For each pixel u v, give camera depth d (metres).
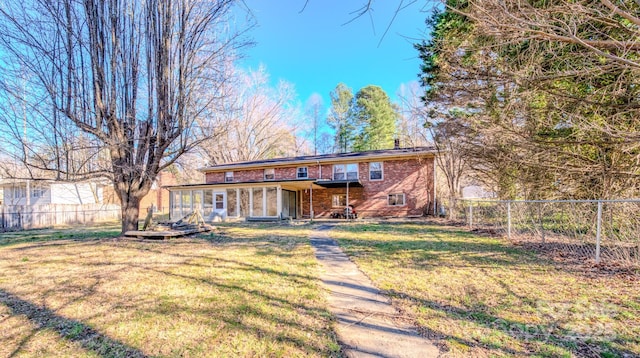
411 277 4.85
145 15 9.48
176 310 3.61
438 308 3.57
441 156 17.38
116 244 8.84
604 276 4.54
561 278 4.52
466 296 3.90
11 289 4.54
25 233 14.14
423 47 7.92
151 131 9.71
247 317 3.39
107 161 9.54
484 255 6.29
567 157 7.67
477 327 3.04
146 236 9.84
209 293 4.20
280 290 4.33
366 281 4.72
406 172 18.41
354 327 3.13
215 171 23.05
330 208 19.86
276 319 3.34
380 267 5.55
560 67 5.92
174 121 9.70
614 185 7.16
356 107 37.28
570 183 8.52
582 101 5.14
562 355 2.47
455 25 7.25
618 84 5.48
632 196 7.03
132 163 9.77
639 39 3.93
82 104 8.79
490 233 9.72
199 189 19.86
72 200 27.06
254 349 2.71
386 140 35.22
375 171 19.03
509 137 7.67
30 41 8.01
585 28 4.73
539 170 8.91
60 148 8.50
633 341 2.65
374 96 35.72
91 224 20.41
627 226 5.91
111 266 5.95
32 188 24.86
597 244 5.29
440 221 14.50
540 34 3.84
